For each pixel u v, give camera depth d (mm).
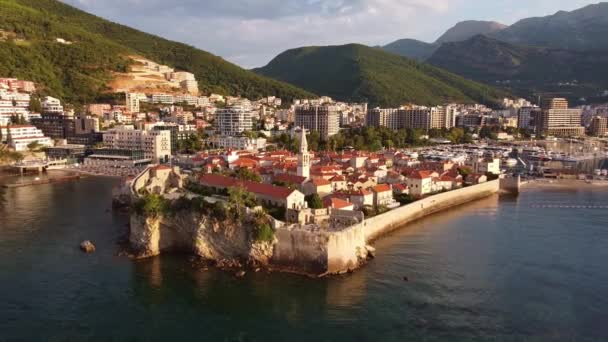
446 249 137000
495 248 138625
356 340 86750
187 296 104500
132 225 135250
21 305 99438
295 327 91438
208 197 141375
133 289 107688
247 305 100312
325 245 115438
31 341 85938
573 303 102500
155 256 129875
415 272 118500
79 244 137875
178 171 193875
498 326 92250
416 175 195375
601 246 141625
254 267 119875
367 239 141500
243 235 123812
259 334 89000
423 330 90375
